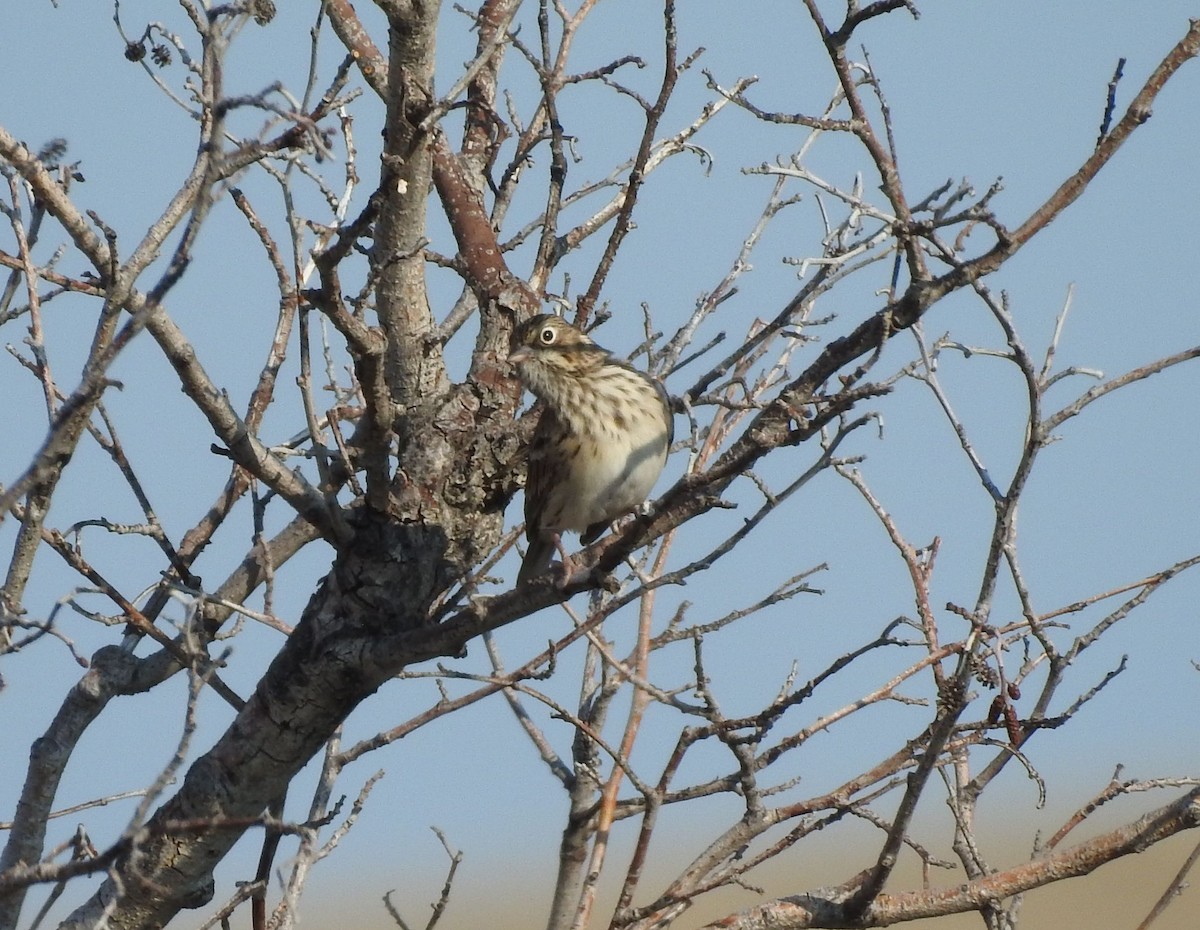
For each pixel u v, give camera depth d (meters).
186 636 7.16
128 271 8.19
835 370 8.80
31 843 10.07
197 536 11.70
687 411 9.43
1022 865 9.75
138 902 10.25
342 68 9.19
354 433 10.75
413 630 9.99
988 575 8.77
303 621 10.29
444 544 10.44
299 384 9.76
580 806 10.35
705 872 9.59
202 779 10.26
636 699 9.90
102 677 10.49
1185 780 9.93
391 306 10.59
